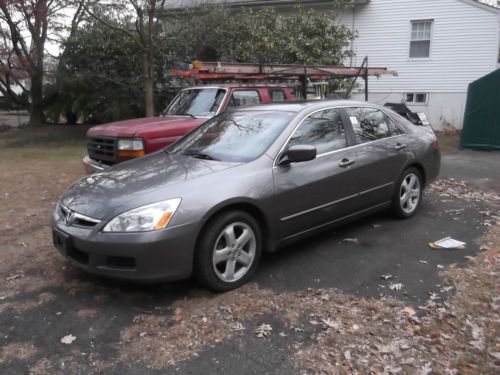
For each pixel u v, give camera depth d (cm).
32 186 803
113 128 658
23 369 290
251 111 504
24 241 515
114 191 379
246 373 283
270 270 430
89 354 304
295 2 1806
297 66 855
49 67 1866
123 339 321
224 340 317
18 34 1673
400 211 562
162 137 642
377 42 1809
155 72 1441
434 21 1708
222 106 725
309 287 394
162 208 352
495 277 405
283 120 459
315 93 1019
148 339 320
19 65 1783
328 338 317
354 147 493
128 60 1455
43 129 1806
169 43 1391
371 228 543
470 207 633
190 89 811
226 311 354
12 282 411
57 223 389
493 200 674
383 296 376
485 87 1169
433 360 291
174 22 1408
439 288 388
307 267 436
